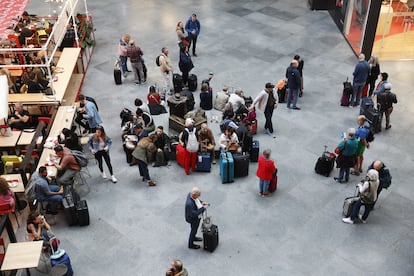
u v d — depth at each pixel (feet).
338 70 52.19
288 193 34.60
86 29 53.98
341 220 32.17
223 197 34.14
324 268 28.48
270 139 40.50
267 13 67.72
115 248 30.04
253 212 32.78
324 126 42.39
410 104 45.98
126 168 37.37
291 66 42.55
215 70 51.80
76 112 40.93
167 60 46.52
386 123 41.86
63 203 31.09
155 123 40.88
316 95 47.37
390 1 55.36
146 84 49.52
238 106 40.45
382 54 55.16
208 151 36.65
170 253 29.60
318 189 34.96
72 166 32.96
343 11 60.03
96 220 32.27
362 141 34.35
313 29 62.54
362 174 36.47
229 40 59.16
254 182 35.70
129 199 34.12
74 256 29.48
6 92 34.45
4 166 34.27
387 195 34.55
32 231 27.66
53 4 65.51
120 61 50.16
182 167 37.32
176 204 33.60
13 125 38.52
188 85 47.39
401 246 30.17
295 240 30.50
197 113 40.19
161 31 61.46
